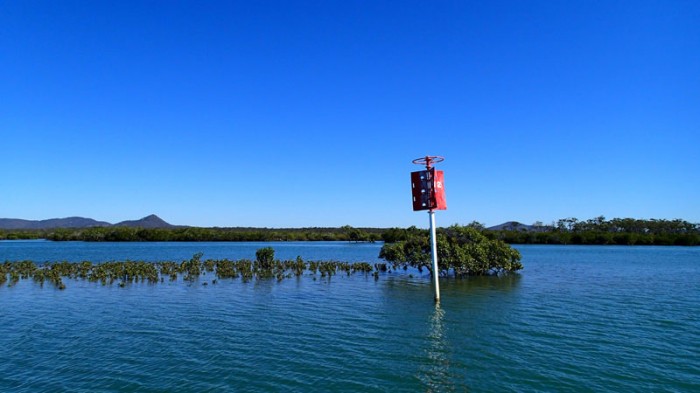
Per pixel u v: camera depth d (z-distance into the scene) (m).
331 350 20.72
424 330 24.58
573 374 17.59
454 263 49.41
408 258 54.41
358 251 116.38
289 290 39.97
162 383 16.55
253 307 31.48
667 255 98.25
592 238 155.12
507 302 33.53
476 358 19.55
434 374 17.56
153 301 33.94
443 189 33.41
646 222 177.50
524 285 43.81
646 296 36.81
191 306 31.86
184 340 22.48
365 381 16.83
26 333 23.88
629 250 122.94
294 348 21.06
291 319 27.44
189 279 47.53
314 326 25.55
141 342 22.08
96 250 115.06
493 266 52.34
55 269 52.12
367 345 21.56
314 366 18.48
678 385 16.52
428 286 42.84
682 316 28.53
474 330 24.58
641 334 23.84
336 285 43.50
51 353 20.25
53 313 29.27
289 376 17.31
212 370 17.97
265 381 16.78
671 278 50.81
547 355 20.02
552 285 43.84
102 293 37.81
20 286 41.78
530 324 26.08
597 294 37.81
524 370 18.05
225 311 30.02
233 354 20.08
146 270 50.50
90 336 23.27
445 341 22.30
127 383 16.55
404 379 17.05
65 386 16.27
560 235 156.00
